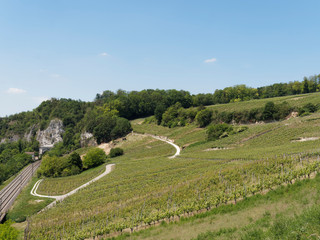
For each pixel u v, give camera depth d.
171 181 50.06
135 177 62.72
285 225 17.19
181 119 138.00
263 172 38.88
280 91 170.00
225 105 152.38
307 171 31.03
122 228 32.25
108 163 95.81
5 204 59.06
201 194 36.28
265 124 94.38
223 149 80.94
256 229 18.64
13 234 31.14
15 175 118.81
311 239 14.55
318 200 21.53
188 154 83.81
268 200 26.95
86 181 72.62
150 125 151.00
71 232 36.12
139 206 38.41
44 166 94.25
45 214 46.69
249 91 184.00
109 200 47.03
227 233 20.23
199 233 22.22
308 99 111.12
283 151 55.12
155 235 26.33
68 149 162.62
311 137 66.25
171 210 32.44
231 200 31.53
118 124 145.88
